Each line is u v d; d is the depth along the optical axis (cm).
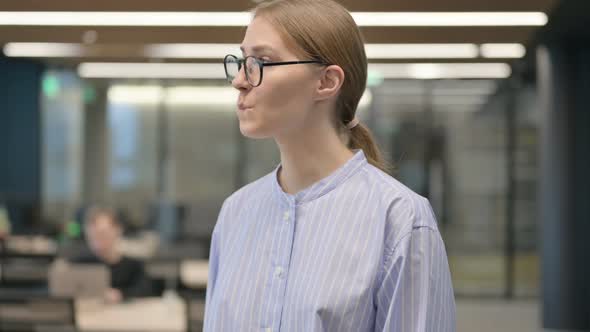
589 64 847
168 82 1273
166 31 573
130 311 557
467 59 699
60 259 798
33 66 1105
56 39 602
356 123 127
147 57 752
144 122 1277
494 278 1170
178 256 833
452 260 1175
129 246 981
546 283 865
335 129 121
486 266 1172
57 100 1221
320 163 119
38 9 501
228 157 1277
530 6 483
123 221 1157
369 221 113
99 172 1270
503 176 1173
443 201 1179
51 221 1191
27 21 539
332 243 113
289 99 113
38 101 1139
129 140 1278
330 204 116
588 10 670
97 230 641
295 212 118
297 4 116
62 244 931
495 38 582
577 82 848
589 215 849
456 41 594
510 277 1165
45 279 630
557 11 673
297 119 115
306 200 118
